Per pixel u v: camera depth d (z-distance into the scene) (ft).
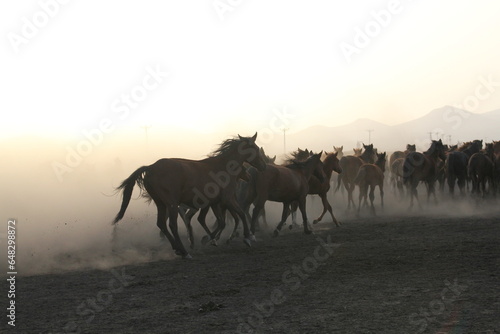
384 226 55.83
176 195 41.70
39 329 23.09
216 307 24.71
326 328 20.54
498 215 60.34
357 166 77.15
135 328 22.47
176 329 21.85
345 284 28.35
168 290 29.89
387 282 28.14
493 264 31.04
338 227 58.34
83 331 22.45
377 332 19.66
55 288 31.91
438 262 32.73
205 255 42.88
